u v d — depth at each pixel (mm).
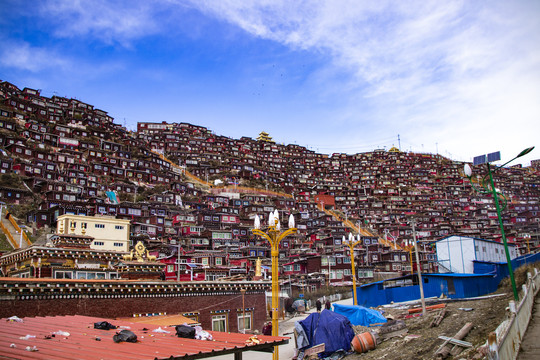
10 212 90438
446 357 19266
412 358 20875
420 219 147500
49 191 99625
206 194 142875
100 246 58031
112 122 169625
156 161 151625
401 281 45906
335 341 26953
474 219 146250
